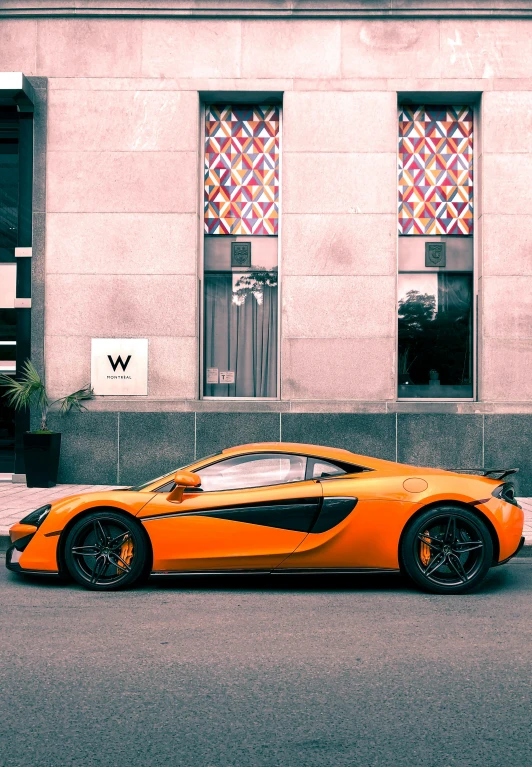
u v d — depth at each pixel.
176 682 3.99
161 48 12.50
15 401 13.01
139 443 12.33
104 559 6.16
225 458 6.33
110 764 3.04
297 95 12.41
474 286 12.56
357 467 6.27
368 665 4.28
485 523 6.11
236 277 12.85
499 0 12.24
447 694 3.82
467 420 12.10
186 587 6.34
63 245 12.48
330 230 12.36
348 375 12.31
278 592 6.16
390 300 12.30
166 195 12.44
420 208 12.70
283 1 12.40
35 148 12.50
